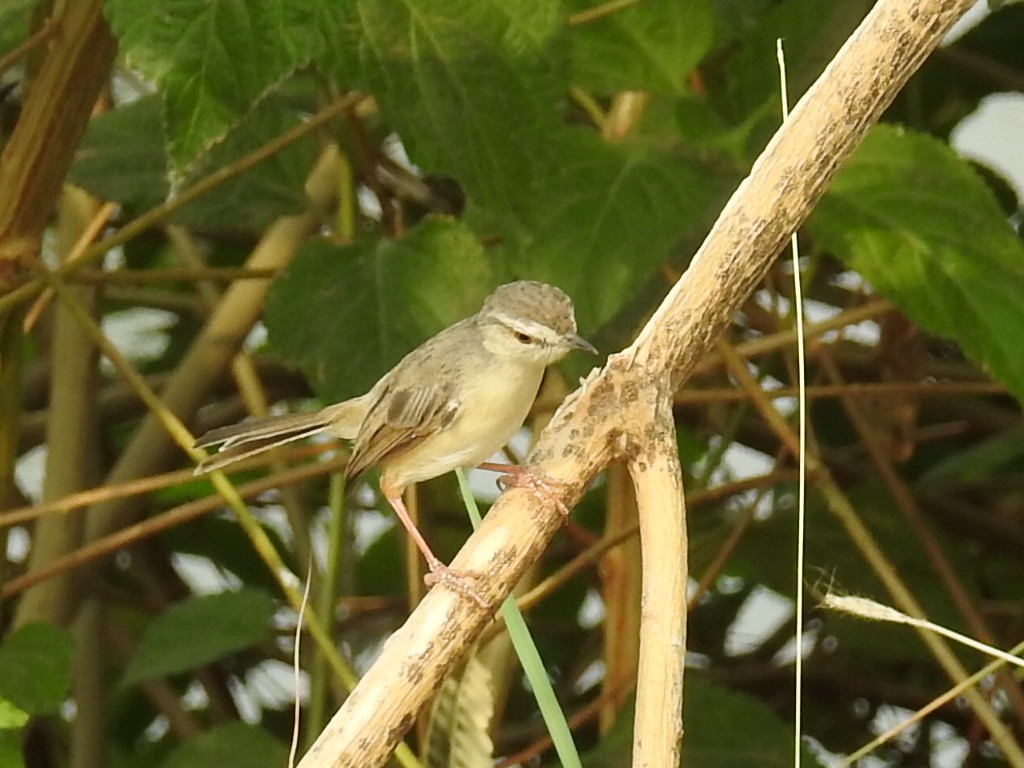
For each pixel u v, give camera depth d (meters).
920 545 12.00
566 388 11.58
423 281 9.52
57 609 11.39
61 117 8.74
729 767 9.71
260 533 8.96
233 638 9.84
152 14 6.65
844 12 10.20
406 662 5.73
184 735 12.34
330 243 9.63
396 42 8.93
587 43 10.09
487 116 9.02
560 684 14.01
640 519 5.85
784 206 5.94
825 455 13.54
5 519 9.20
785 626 13.85
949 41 14.00
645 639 5.56
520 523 5.93
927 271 8.93
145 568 13.98
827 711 13.41
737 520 12.28
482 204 9.09
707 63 11.70
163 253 15.25
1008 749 9.29
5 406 9.53
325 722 9.95
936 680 13.76
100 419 13.32
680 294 6.02
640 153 9.48
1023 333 8.78
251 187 10.88
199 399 12.13
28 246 9.17
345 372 9.34
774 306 11.93
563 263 9.16
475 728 7.28
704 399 10.95
